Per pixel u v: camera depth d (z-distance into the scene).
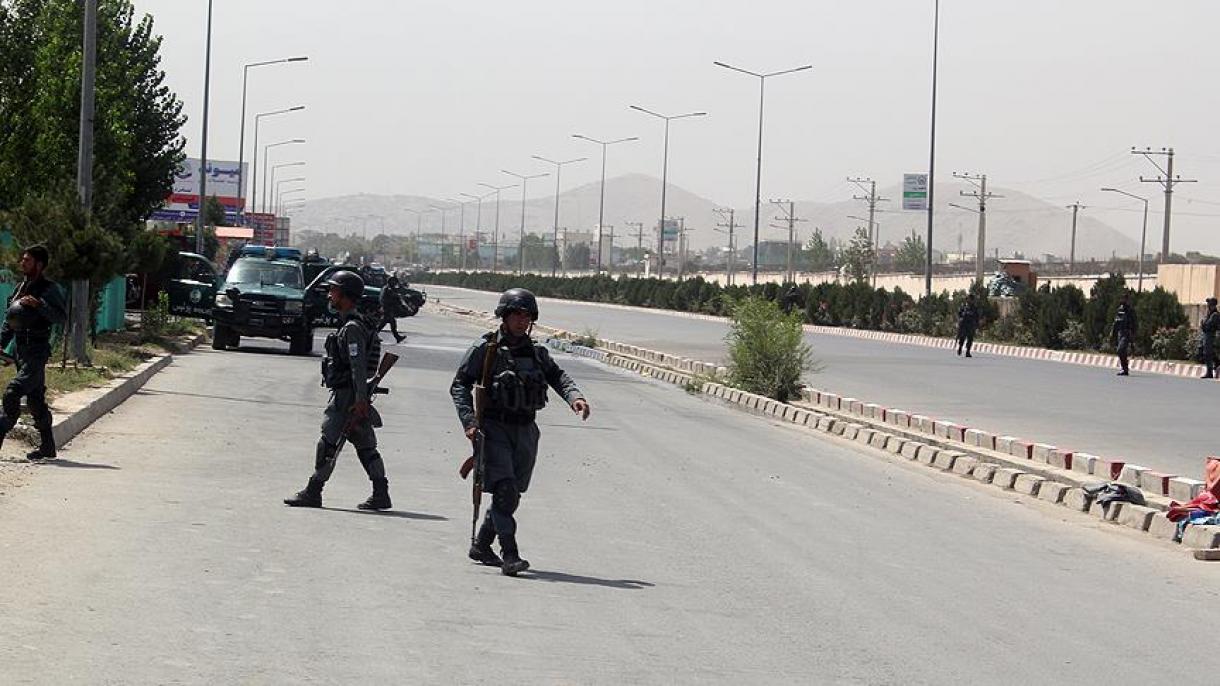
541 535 12.42
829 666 8.35
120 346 30.92
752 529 13.43
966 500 16.88
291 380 28.33
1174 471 19.30
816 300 78.62
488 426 10.55
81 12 40.47
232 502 13.06
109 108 39.62
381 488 13.19
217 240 74.94
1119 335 42.91
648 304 105.75
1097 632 9.77
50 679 7.04
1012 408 29.05
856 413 26.94
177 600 8.94
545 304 108.44
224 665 7.50
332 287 13.16
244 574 9.85
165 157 48.56
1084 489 16.72
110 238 24.27
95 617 8.38
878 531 13.88
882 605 10.24
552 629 8.84
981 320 65.06
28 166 38.53
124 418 19.67
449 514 13.25
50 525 11.23
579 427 22.53
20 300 14.73
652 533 12.86
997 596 10.88
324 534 11.68
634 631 8.93
